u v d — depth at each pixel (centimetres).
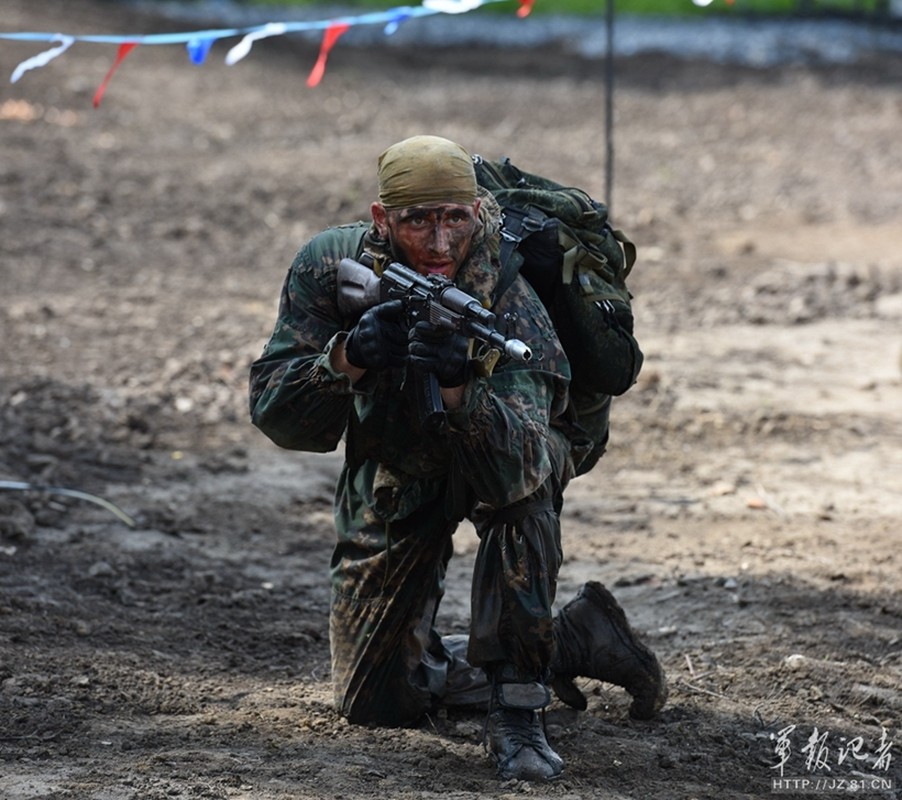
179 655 1994
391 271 1434
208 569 2328
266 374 1541
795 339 3897
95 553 2334
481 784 1559
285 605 2209
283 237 4819
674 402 3291
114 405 3108
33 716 1709
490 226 1502
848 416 3234
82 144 5809
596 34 9044
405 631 1683
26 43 7294
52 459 2712
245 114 6731
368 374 1515
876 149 6612
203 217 4966
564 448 1603
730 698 1889
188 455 2884
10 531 2355
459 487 1541
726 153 6488
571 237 1552
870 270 4594
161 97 6838
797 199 5719
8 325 3672
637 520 2623
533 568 1544
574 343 1581
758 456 2980
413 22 9306
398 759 1630
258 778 1546
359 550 1689
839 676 1952
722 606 2214
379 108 7119
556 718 1789
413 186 1444
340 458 2941
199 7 9062
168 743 1666
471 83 7875
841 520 2631
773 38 8988
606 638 1742
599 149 6450
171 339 3662
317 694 1872
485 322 1380
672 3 9912
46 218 4750
